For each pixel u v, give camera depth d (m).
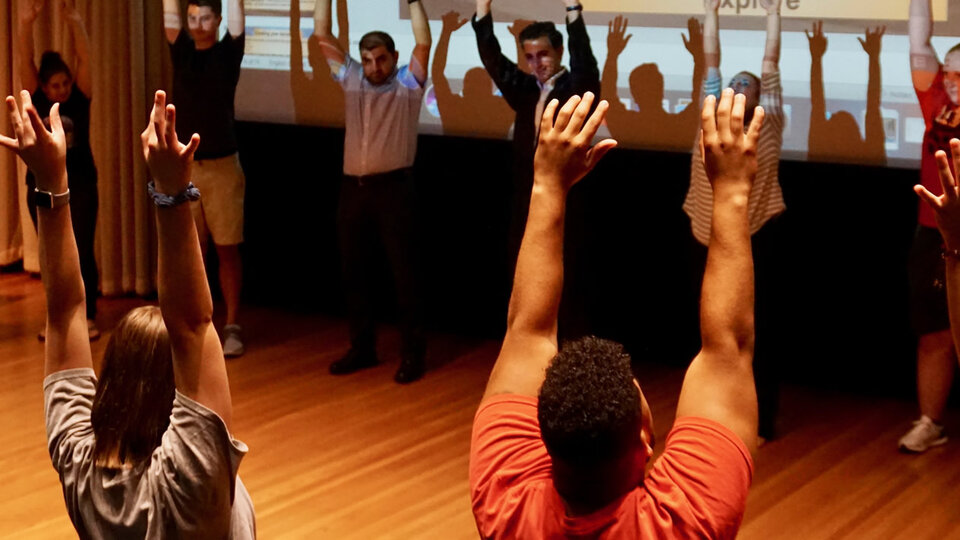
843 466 3.68
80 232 4.97
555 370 1.06
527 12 4.54
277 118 5.30
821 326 4.40
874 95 4.02
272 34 5.20
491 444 1.13
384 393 4.39
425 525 3.16
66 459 1.46
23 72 4.85
